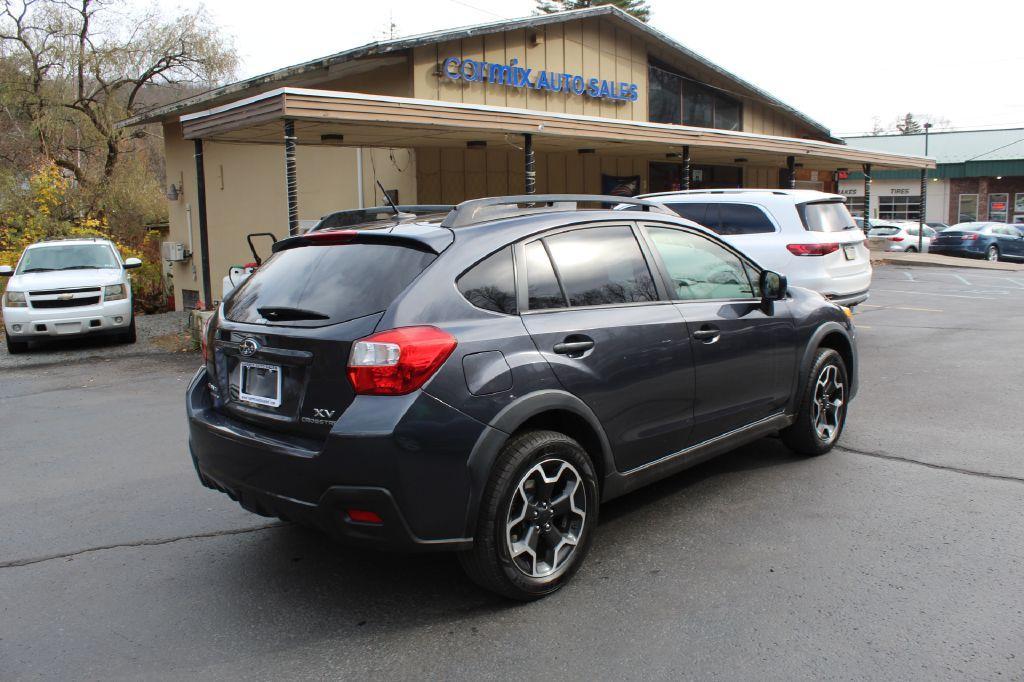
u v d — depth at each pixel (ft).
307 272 11.64
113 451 20.10
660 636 10.30
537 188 50.93
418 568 12.74
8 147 86.84
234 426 11.48
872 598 11.09
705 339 14.14
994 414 20.79
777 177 75.97
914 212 130.21
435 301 10.62
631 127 41.63
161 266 70.23
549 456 11.25
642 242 13.89
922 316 41.50
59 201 73.77
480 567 10.80
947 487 15.40
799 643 10.00
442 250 11.07
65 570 12.88
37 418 24.27
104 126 83.56
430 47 42.52
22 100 81.66
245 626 10.94
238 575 12.59
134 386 29.07
